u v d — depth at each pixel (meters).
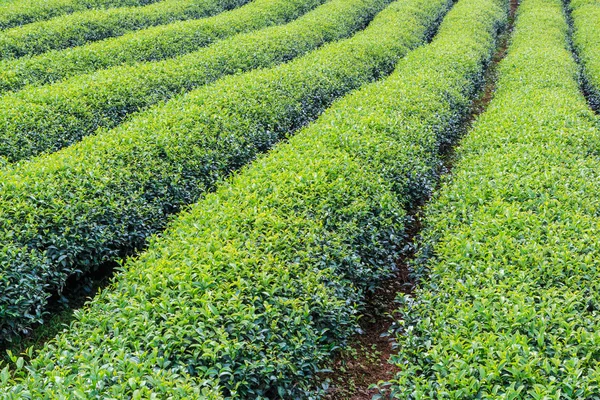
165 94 15.09
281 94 14.38
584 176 9.39
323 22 23.84
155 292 6.36
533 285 6.55
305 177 9.16
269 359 5.98
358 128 11.44
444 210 9.18
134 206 9.62
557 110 13.17
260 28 23.86
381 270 8.41
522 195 8.84
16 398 4.84
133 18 22.73
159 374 5.08
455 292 6.69
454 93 15.37
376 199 9.23
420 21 26.42
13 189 8.88
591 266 6.77
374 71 18.78
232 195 8.87
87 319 6.21
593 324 5.80
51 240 8.39
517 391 4.86
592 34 25.25
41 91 13.55
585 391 4.88
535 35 25.09
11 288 7.60
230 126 12.24
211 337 5.82
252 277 6.73
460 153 12.29
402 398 5.60
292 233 7.77
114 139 11.07
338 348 7.30
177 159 10.82
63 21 20.62
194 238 7.55
